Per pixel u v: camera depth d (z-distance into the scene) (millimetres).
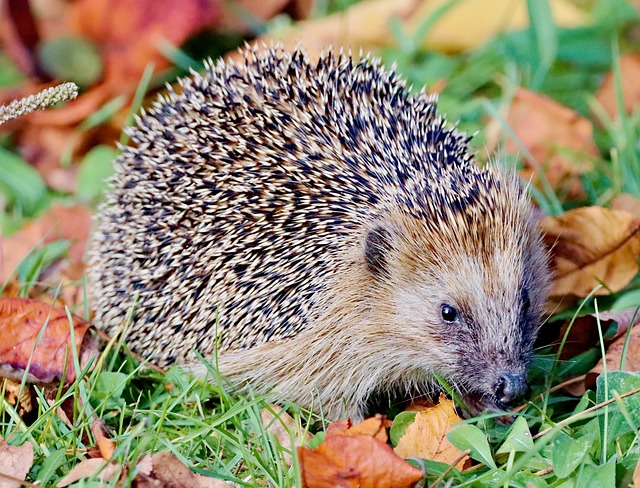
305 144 6527
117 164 7285
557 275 6844
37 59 10320
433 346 6258
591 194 8156
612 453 5211
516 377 5875
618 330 6281
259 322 6477
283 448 5203
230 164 6562
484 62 10328
